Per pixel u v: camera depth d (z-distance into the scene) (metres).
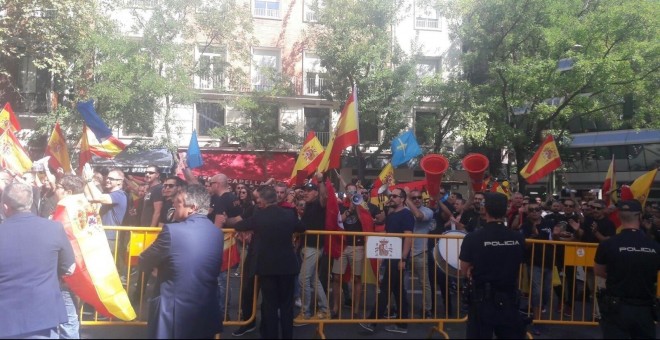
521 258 5.21
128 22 24.72
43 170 8.15
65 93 23.20
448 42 29.70
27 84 23.75
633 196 10.45
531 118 22.83
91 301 6.20
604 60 19.52
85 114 11.52
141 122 21.83
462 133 22.70
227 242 7.52
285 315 6.06
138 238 7.11
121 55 20.80
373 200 11.95
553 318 8.77
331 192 8.09
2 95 23.44
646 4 19.91
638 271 5.14
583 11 23.03
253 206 9.42
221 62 23.72
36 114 23.62
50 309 5.06
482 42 22.50
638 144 29.48
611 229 9.16
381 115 24.14
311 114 28.81
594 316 8.17
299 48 28.77
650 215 11.30
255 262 6.05
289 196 9.85
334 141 9.63
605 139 30.66
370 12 23.73
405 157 12.79
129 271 7.08
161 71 22.03
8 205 5.13
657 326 8.51
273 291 6.00
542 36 22.25
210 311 4.88
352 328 7.68
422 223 8.76
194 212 5.10
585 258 8.09
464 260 5.24
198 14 23.38
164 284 4.82
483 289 5.11
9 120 9.71
